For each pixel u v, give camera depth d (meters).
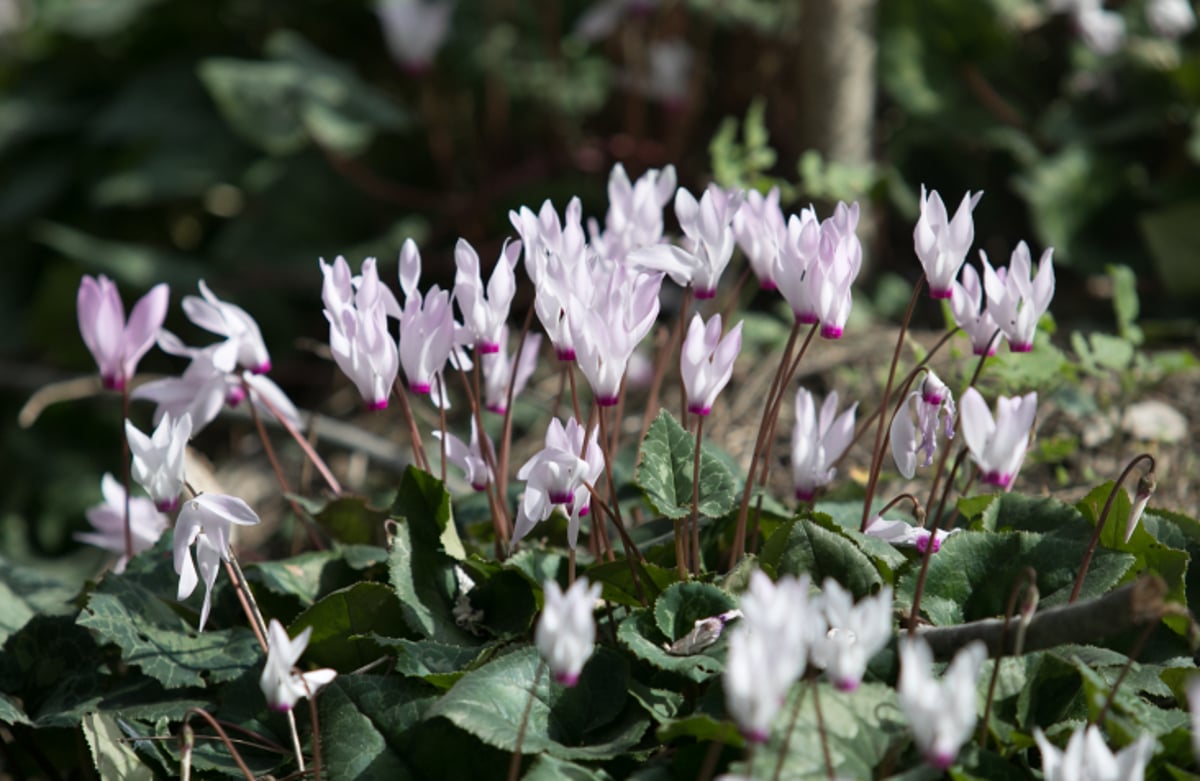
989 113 1.95
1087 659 1.07
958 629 1.06
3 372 2.31
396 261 2.06
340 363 1.10
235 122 2.10
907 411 1.09
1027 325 1.08
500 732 1.05
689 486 1.11
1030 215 1.93
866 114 1.75
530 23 2.22
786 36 2.09
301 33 2.42
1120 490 1.12
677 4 2.11
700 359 1.08
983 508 1.14
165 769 1.09
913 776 1.02
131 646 1.12
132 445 1.08
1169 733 1.04
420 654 1.09
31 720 1.12
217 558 1.08
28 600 1.21
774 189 1.14
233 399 1.17
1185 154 1.90
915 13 1.98
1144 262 1.83
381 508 1.21
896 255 1.96
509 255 1.10
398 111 2.18
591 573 1.11
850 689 1.00
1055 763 1.00
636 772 1.05
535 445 1.45
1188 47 2.01
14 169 2.45
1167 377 1.39
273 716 1.10
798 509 1.18
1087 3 1.90
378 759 1.07
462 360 1.13
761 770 1.02
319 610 1.12
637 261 1.10
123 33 2.46
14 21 2.62
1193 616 1.12
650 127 2.22
